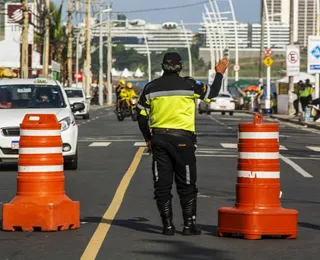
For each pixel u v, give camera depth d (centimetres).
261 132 2155
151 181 3419
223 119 10194
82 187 3216
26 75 10306
